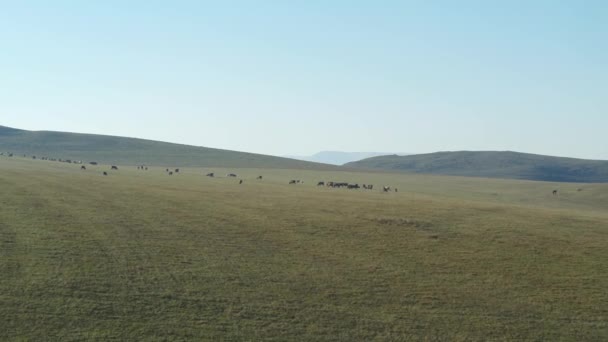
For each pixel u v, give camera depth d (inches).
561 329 1120.2
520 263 1531.7
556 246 1715.1
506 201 4323.3
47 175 3491.6
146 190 2837.1
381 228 1891.0
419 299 1238.3
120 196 2497.5
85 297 1109.1
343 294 1242.0
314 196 2859.3
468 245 1702.8
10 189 2506.2
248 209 2235.5
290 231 1814.7
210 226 1838.1
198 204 2335.1
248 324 1058.1
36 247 1409.9
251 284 1267.2
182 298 1151.0
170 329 1010.1
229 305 1137.4
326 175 7101.4
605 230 1990.7
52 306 1051.9
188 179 4146.2
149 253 1448.1
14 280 1157.1
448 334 1071.6
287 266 1422.2
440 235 1817.2
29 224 1681.8
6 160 5625.0
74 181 3149.6
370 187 4515.3
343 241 1706.4
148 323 1025.5
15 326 962.7
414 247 1660.9
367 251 1603.1
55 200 2231.8
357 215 2124.8
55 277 1197.7
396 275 1391.5
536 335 1088.8
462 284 1348.4
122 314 1051.9
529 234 1863.9
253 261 1448.1
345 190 3690.9
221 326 1039.6
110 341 946.1
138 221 1855.3
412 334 1063.0
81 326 988.6
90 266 1295.5
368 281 1336.1
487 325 1120.8
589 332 1112.8
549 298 1278.3
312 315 1117.7
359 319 1114.1
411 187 5457.7
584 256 1614.2
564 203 4542.3
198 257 1449.3
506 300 1256.8
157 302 1120.2
